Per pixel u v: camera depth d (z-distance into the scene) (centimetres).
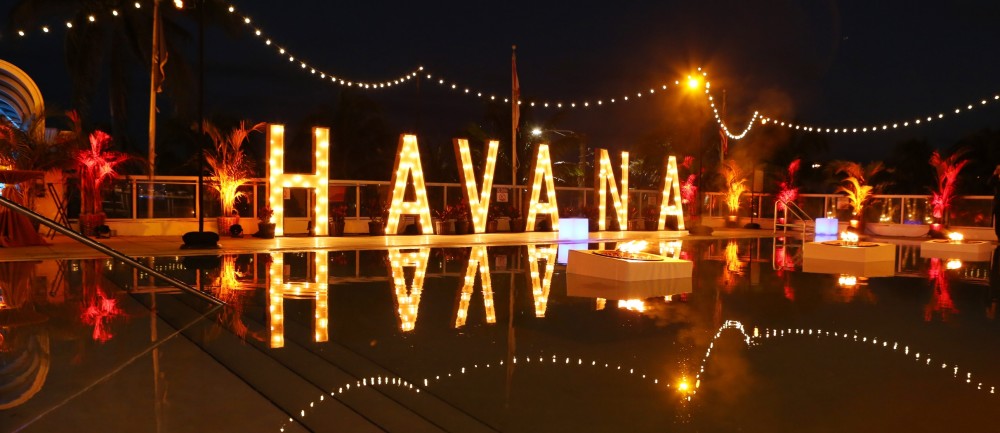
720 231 2844
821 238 2502
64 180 1917
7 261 1298
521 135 3397
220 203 2042
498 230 2425
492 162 2162
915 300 947
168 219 1988
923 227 2706
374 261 1446
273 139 1855
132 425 417
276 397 475
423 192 2016
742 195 3225
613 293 988
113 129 2936
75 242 1664
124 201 1953
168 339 655
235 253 1578
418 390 494
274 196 1862
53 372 535
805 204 3103
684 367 559
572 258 1254
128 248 1578
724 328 728
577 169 3588
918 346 645
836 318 795
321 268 1291
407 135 1984
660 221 2541
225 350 612
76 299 885
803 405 460
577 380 521
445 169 3791
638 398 474
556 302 902
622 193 2477
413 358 588
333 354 601
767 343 654
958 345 652
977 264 1511
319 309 834
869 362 580
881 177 3934
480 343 648
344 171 3806
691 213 3108
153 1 2591
